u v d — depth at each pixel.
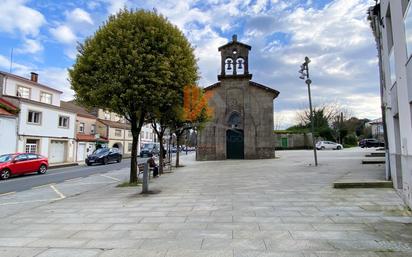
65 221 6.59
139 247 4.59
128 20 11.90
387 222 5.47
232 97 27.91
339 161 18.95
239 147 27.50
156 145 51.97
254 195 8.66
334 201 7.38
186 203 7.92
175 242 4.76
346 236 4.75
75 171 23.05
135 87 10.95
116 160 32.97
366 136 64.50
